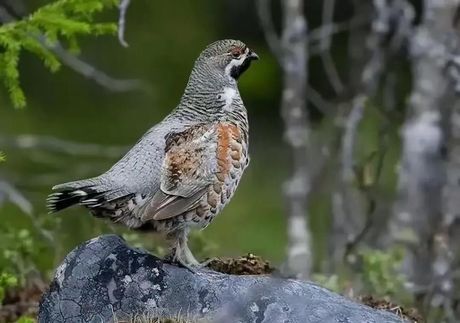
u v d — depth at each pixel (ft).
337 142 53.21
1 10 44.24
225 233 63.41
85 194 29.22
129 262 30.19
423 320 34.60
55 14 36.47
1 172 59.21
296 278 33.32
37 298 38.11
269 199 67.72
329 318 28.89
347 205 48.39
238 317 29.09
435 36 47.83
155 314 29.50
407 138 48.44
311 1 71.97
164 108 73.92
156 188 30.04
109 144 71.26
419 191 47.91
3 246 39.04
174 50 75.05
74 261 30.32
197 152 30.48
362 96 48.67
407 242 44.32
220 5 76.54
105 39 73.72
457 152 47.70
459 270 44.19
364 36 57.62
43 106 72.08
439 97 48.16
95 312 29.78
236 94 32.68
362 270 39.99
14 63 36.19
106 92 73.51
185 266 30.22
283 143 72.84
